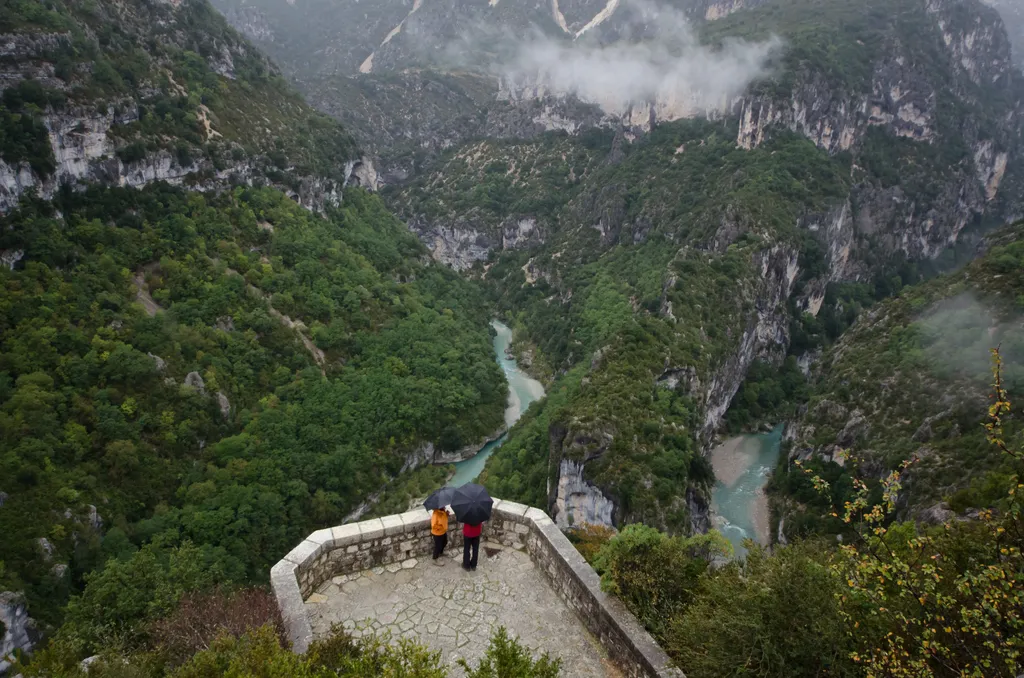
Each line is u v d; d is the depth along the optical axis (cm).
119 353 5403
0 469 4409
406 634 1180
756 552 1261
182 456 5512
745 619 1034
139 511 5012
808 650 986
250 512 5397
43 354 5094
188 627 1301
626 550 1331
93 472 4903
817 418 6378
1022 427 4294
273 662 916
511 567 1374
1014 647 855
